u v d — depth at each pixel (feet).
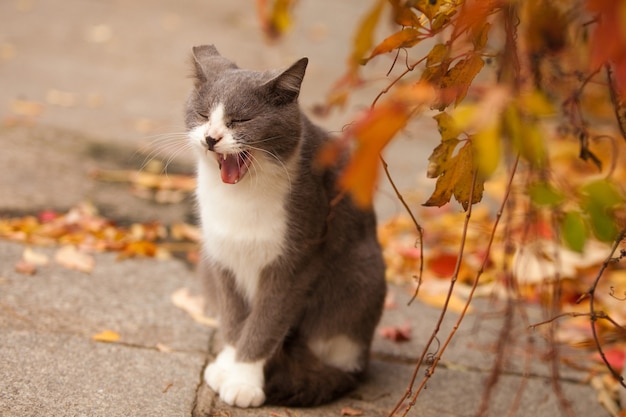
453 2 8.64
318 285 13.35
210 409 12.10
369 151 6.11
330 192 13.17
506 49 8.47
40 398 11.47
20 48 32.22
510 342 12.59
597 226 8.71
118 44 34.47
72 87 28.81
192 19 39.75
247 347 12.72
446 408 13.05
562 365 14.98
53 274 15.89
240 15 41.57
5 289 14.88
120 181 21.80
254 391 12.33
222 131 12.07
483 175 8.75
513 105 6.70
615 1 5.39
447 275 18.43
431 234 20.67
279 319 12.82
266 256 12.69
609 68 10.30
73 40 34.22
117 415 11.35
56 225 17.97
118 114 26.76
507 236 11.05
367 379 13.84
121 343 13.66
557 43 9.64
